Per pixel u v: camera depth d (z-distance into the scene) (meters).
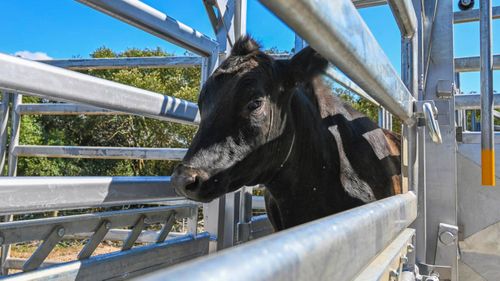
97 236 1.44
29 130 11.54
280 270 0.36
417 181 1.41
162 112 1.77
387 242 0.84
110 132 13.37
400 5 1.14
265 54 1.95
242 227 2.38
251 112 1.77
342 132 2.24
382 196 2.25
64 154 3.63
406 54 1.43
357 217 0.62
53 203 1.16
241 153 1.76
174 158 3.25
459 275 2.17
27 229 1.23
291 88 1.95
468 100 2.71
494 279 2.11
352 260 0.56
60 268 1.19
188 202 2.49
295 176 2.09
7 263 3.72
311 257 0.42
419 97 1.48
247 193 2.45
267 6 0.42
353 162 2.19
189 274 0.28
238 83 1.79
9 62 1.07
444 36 1.63
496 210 2.11
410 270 1.24
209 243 2.08
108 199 1.39
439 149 1.58
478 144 2.14
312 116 2.13
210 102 1.82
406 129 1.40
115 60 3.39
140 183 1.56
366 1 2.51
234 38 2.21
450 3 1.63
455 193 1.56
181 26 1.84
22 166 10.90
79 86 1.32
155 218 1.78
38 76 1.16
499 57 2.60
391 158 2.46
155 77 15.12
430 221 1.59
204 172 1.67
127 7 1.53
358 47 0.64
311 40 0.52
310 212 2.13
